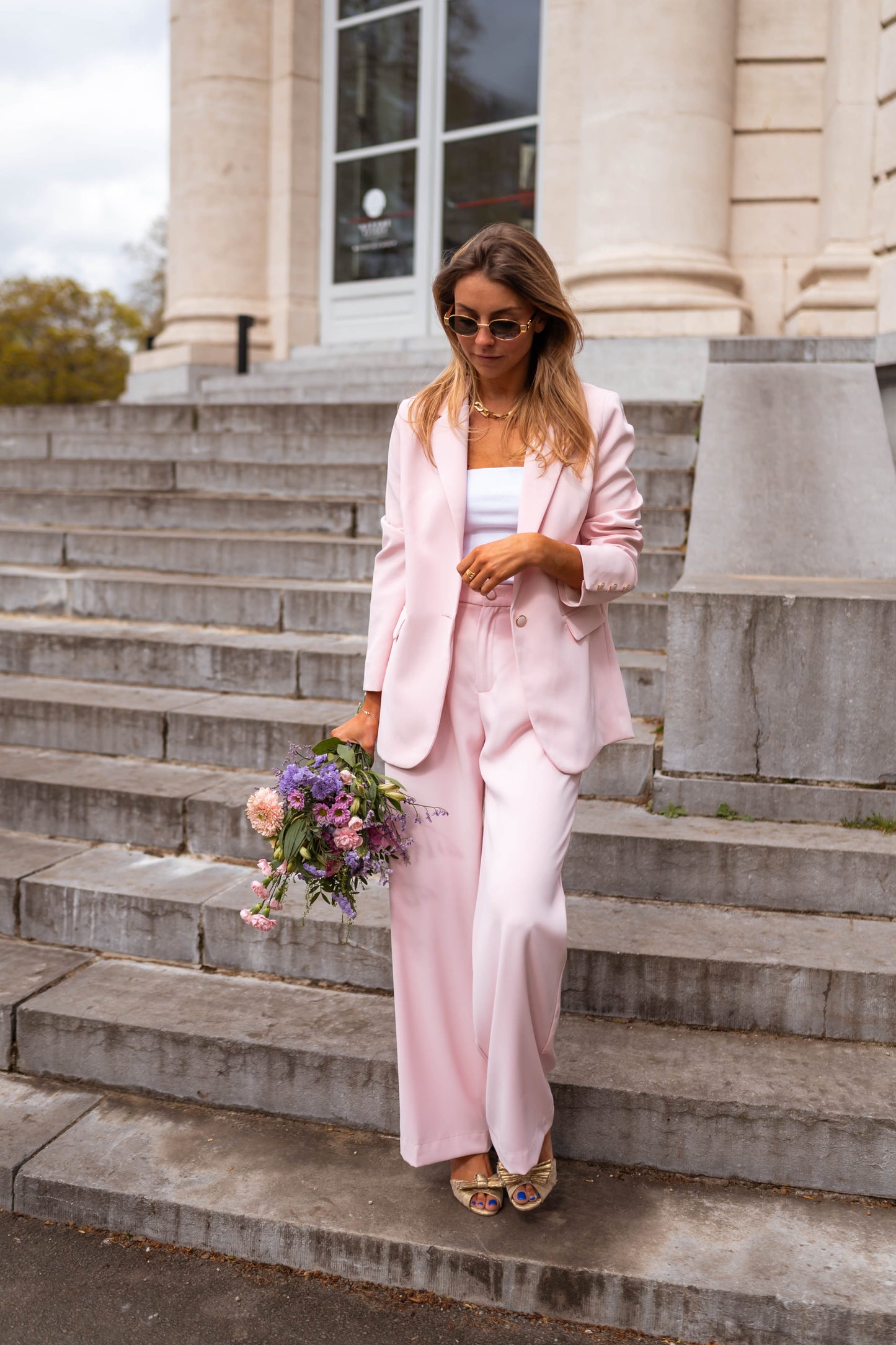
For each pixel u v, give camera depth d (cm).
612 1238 224
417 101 926
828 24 743
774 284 766
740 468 468
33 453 705
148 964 314
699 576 379
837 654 322
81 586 521
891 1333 204
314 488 593
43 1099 279
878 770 324
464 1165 233
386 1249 225
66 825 369
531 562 200
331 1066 263
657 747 350
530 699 209
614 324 731
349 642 456
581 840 314
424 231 924
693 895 309
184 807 352
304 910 306
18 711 423
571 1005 280
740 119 761
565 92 838
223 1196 239
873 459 471
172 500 587
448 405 221
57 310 3550
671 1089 245
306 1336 213
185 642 451
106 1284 227
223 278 962
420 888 219
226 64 945
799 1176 239
